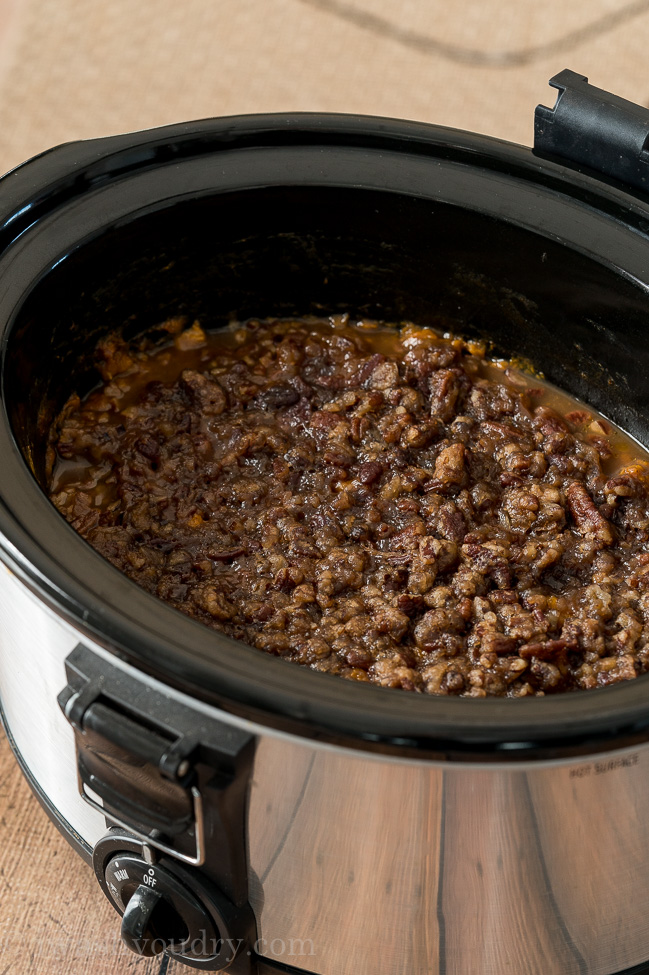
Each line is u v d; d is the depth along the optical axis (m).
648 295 0.85
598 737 0.66
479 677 0.78
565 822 0.71
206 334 0.97
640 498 0.87
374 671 0.79
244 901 0.76
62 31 1.56
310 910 0.76
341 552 0.84
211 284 0.94
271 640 0.80
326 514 0.86
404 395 0.92
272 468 0.89
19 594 0.72
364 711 0.67
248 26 1.59
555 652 0.79
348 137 0.91
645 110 0.87
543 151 0.90
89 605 0.69
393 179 0.90
